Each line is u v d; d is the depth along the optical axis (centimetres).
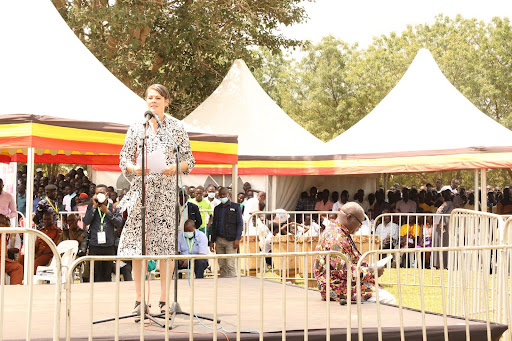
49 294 730
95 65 1260
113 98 1184
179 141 586
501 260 629
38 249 1106
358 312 530
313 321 598
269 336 538
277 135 1975
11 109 1028
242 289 793
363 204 2084
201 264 1105
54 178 2175
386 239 1644
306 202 1998
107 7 1900
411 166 1745
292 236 1230
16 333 523
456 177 3662
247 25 2217
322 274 706
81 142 1013
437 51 4203
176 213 552
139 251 570
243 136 1944
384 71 4125
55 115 1052
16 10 1241
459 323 605
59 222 1361
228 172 1906
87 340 501
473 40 4262
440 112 1872
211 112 2003
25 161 1655
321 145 2011
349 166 1830
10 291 750
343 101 4103
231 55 2272
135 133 581
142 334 472
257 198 1620
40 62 1167
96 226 1075
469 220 768
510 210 1814
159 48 2061
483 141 1717
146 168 557
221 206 1207
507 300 606
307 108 4253
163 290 586
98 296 720
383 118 1938
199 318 591
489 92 3941
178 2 2112
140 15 1903
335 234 701
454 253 794
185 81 2186
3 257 468
